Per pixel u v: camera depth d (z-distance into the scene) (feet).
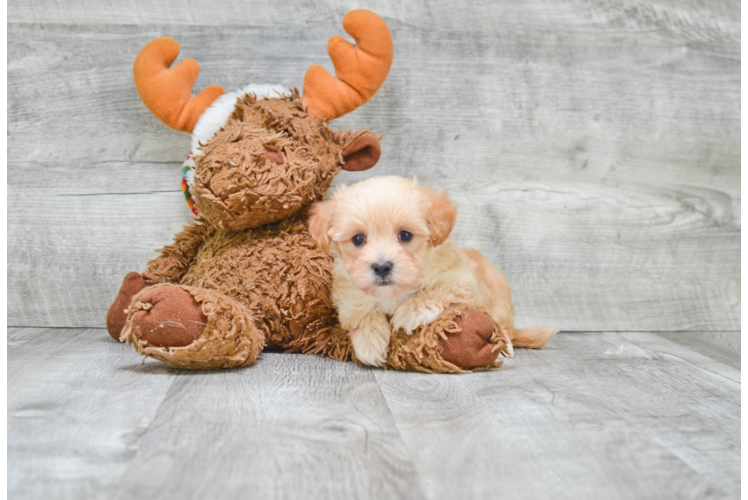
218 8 7.36
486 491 3.35
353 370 5.79
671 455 3.88
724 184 8.15
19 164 7.41
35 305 7.56
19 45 7.26
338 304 6.12
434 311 5.69
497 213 7.88
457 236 7.86
